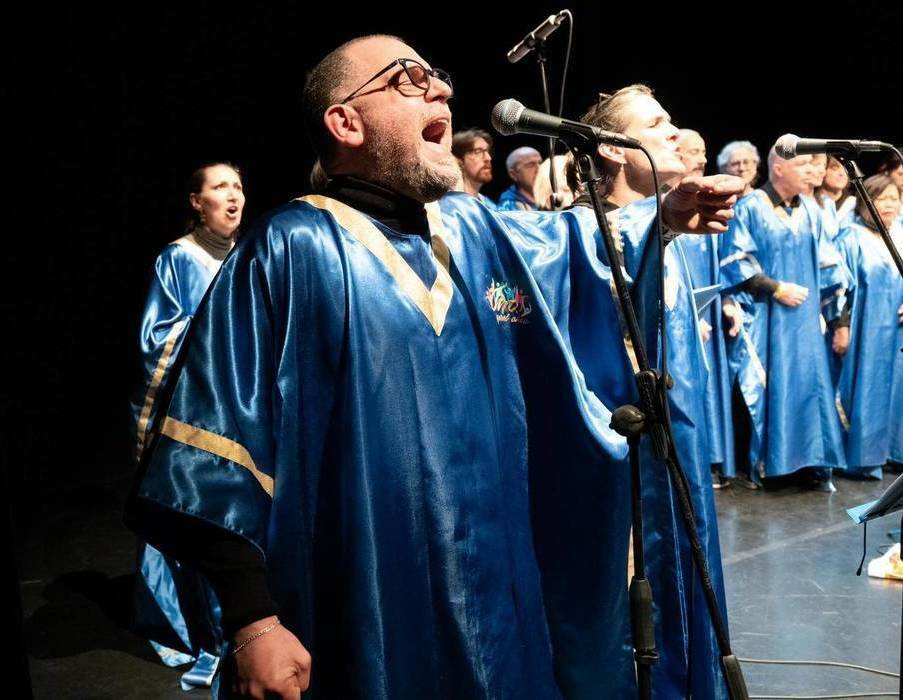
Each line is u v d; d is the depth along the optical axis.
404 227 1.70
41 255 7.93
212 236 3.45
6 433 6.75
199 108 7.47
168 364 3.22
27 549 4.58
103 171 7.57
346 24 7.38
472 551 1.64
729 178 1.75
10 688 1.62
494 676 1.63
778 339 5.15
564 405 1.86
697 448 2.23
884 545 4.26
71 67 7.18
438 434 1.63
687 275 2.40
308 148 7.72
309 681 1.54
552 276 1.97
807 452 5.18
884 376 5.43
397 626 1.59
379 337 1.61
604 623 1.94
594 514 1.90
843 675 3.04
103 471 5.93
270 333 1.58
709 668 2.20
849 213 5.70
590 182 1.59
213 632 3.23
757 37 7.93
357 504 1.57
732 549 4.29
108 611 3.82
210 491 1.48
